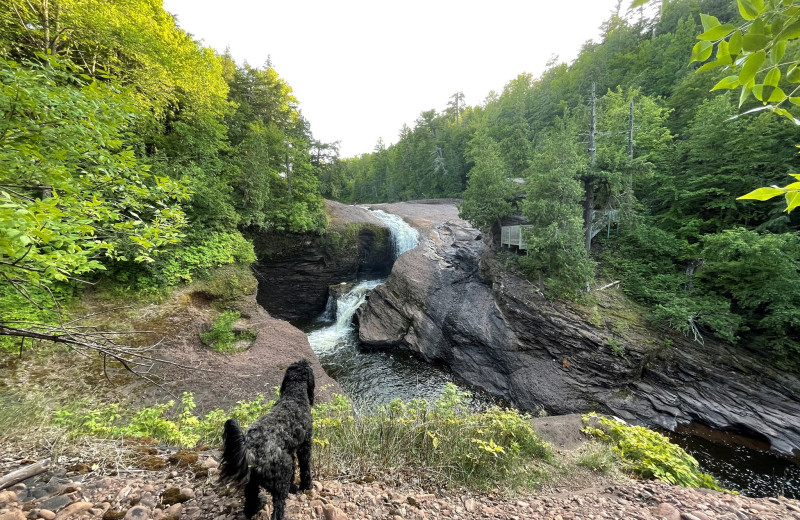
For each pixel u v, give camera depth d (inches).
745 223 522.6
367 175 2343.8
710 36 53.4
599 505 146.5
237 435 100.7
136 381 295.7
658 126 788.6
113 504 109.0
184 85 444.5
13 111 109.8
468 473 167.2
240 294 480.7
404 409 218.5
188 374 332.2
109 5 346.9
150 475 128.6
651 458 209.9
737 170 547.2
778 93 51.4
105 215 123.9
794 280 389.4
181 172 451.2
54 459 129.4
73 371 277.7
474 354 554.6
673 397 428.1
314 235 804.6
